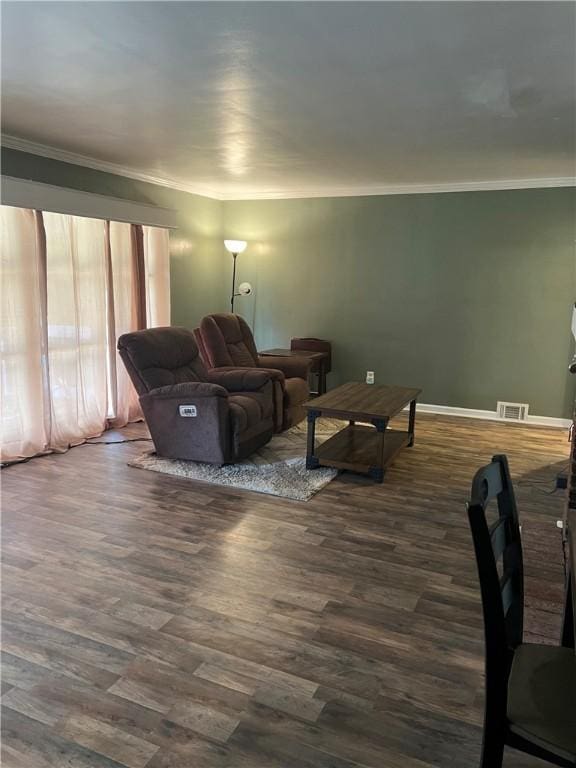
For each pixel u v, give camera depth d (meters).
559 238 5.24
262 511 3.35
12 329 4.04
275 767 1.60
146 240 5.40
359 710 1.82
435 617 2.32
